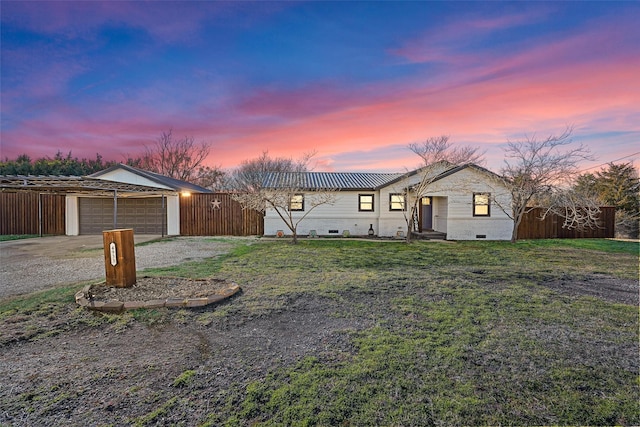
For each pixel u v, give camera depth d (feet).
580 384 8.66
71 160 93.97
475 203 49.44
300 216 52.95
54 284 18.99
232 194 52.21
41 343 10.96
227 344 11.08
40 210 48.39
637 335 12.11
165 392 8.09
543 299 16.76
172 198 52.13
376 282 20.17
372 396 7.94
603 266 26.58
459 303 15.90
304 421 6.97
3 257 28.81
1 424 6.79
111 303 14.20
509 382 8.70
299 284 19.51
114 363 9.62
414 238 49.90
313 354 10.29
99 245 37.40
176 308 14.53
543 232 51.16
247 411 7.31
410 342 11.22
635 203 73.51
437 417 7.18
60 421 6.91
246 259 28.71
